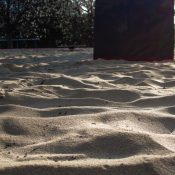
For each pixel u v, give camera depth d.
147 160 1.92
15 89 3.98
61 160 2.00
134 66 6.71
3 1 23.61
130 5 8.20
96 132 2.37
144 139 2.23
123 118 2.82
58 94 3.89
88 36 28.86
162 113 3.03
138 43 8.18
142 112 2.94
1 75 5.46
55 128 2.57
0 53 13.04
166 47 8.27
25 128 2.58
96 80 4.81
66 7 26.44
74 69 6.23
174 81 4.70
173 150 2.15
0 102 3.42
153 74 5.44
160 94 3.82
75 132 2.42
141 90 3.99
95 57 8.45
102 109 3.06
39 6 24.67
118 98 3.68
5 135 2.48
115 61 7.91
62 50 17.88
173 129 2.75
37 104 3.40
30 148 2.23
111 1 8.28
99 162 1.92
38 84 4.54
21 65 7.00
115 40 8.27
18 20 24.05
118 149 2.17
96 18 8.39
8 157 2.09
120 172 1.85
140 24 8.17
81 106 3.24
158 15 8.21
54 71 6.12
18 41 26.39
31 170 1.81
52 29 27.44
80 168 1.84
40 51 15.68
